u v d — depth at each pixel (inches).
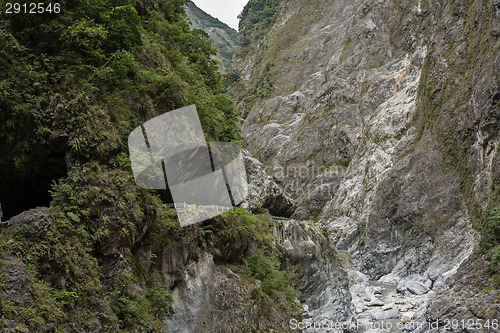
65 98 466.6
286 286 734.5
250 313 604.7
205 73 921.5
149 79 587.2
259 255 729.0
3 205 500.1
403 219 2650.1
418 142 2908.5
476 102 2342.5
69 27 498.0
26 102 445.1
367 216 2908.5
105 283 426.6
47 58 478.9
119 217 447.8
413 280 2187.5
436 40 3036.4
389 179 2864.2
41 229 372.2
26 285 334.3
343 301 1063.0
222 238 641.6
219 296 580.1
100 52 538.9
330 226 3105.3
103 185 447.5
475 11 2719.0
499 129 2172.7
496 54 2304.4
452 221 2405.3
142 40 628.1
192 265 565.6
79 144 452.8
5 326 299.3
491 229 1520.7
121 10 572.4
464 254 2180.1
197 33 973.8
